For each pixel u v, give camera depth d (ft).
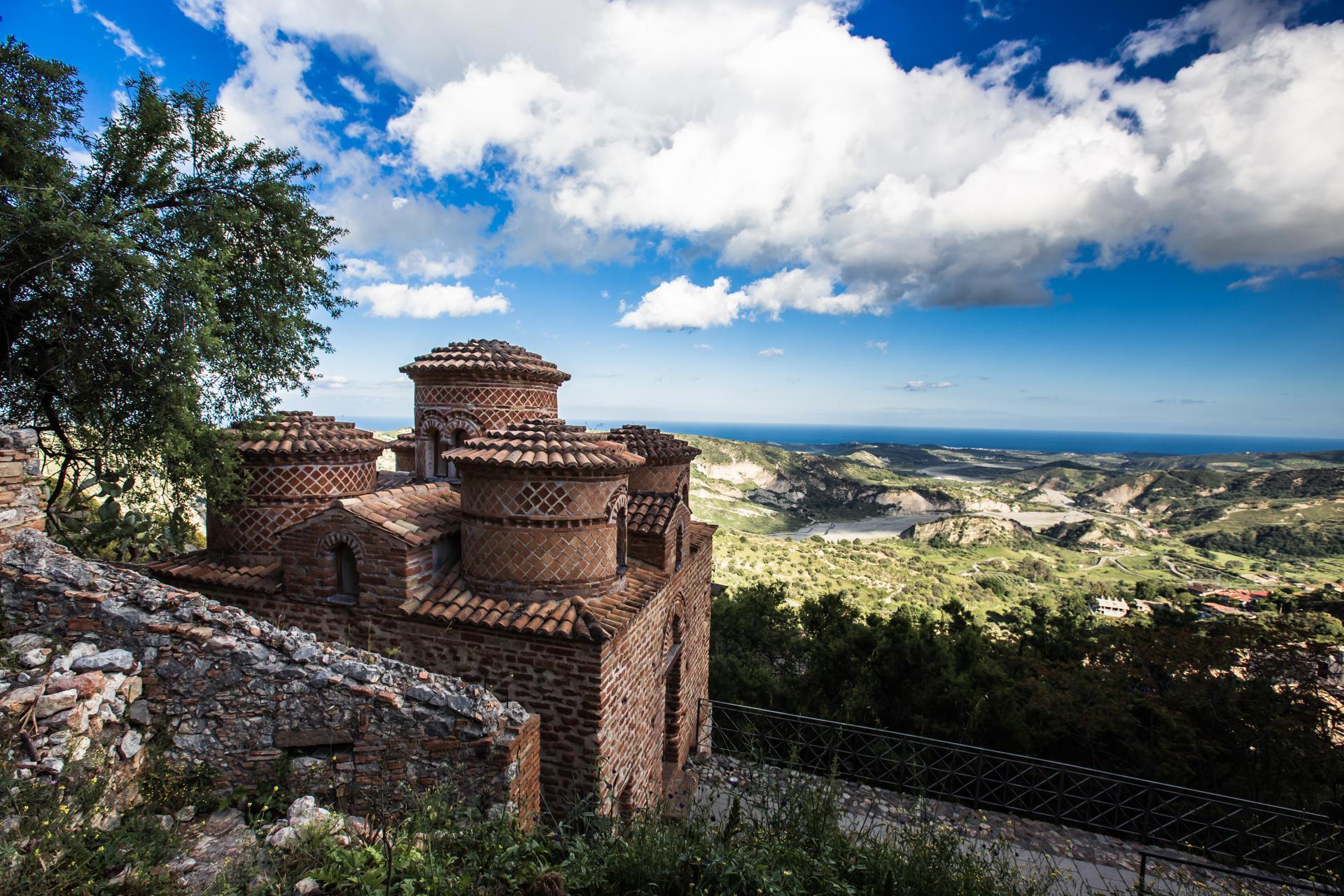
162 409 33.09
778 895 18.93
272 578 36.47
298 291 44.06
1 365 34.73
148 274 30.96
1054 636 73.46
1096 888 38.91
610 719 32.58
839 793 27.68
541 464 32.19
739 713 61.36
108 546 45.57
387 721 24.03
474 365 47.39
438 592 34.40
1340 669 54.08
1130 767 54.49
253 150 41.47
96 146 35.47
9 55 33.71
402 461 57.00
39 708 19.83
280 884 17.61
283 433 38.32
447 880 17.84
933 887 21.97
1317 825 44.16
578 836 22.11
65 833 17.10
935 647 64.34
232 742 23.70
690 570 50.44
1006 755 47.60
